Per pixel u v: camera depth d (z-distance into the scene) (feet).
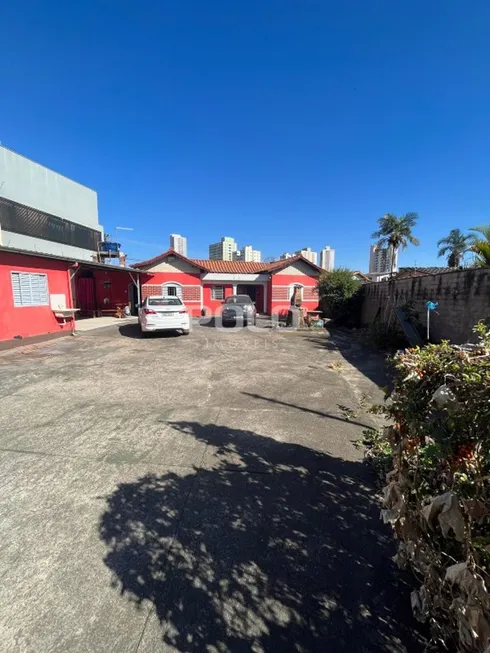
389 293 39.34
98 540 7.12
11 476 9.47
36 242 50.52
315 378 20.26
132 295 64.23
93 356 26.07
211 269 74.08
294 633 5.29
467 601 4.32
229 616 5.54
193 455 10.71
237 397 16.46
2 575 6.24
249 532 7.42
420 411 5.53
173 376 20.29
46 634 5.21
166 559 6.64
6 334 28.27
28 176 49.01
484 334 5.91
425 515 4.84
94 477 9.44
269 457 10.67
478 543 4.30
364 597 5.91
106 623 5.39
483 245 26.02
